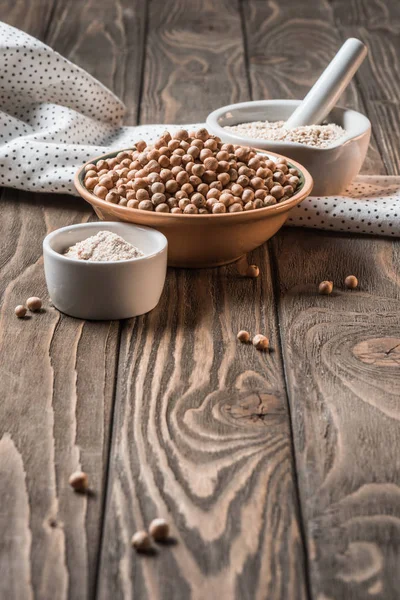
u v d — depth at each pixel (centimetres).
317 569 50
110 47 121
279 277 73
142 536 51
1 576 50
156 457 56
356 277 73
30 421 58
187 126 92
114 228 70
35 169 83
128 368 62
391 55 121
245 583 49
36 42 88
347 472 55
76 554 51
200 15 135
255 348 65
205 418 58
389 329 67
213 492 54
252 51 122
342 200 79
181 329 66
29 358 63
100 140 90
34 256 75
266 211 69
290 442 57
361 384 61
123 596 49
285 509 53
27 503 53
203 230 69
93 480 54
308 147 78
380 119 102
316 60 119
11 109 90
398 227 78
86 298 66
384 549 51
